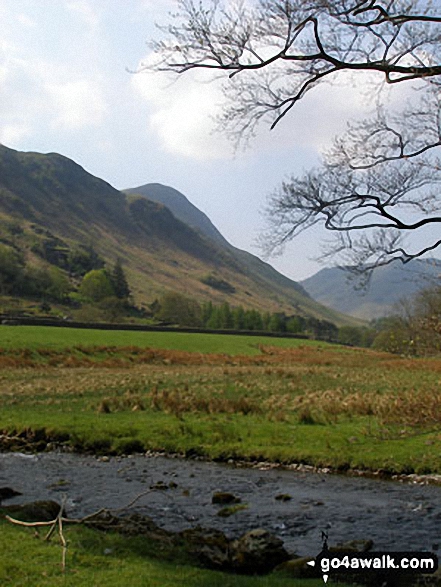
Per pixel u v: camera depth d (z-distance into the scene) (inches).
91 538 341.4
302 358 2501.2
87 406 994.1
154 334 3078.2
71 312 5516.7
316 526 436.8
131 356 2273.6
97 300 5910.4
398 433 717.9
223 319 5536.4
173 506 488.4
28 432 797.9
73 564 294.4
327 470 641.0
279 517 460.1
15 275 5772.6
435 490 557.0
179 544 358.3
